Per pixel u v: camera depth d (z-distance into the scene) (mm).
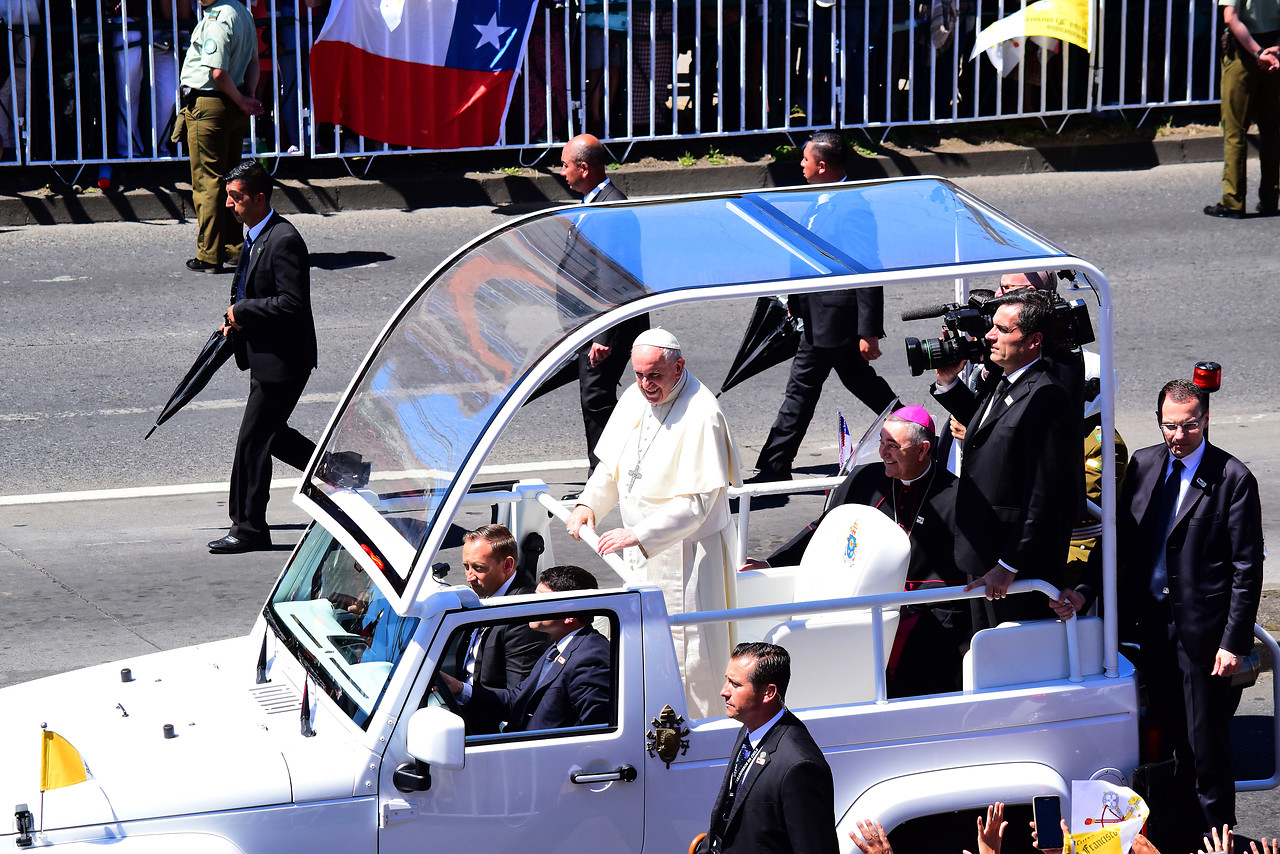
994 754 19859
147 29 58750
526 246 21578
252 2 58844
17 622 29547
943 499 22547
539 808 18062
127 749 17984
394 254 55438
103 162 59500
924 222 21594
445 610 17844
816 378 36062
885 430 22891
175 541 34406
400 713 17656
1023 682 20266
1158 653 22078
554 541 28641
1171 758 21219
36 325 48031
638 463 22703
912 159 65188
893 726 19469
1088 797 19125
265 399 33188
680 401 22609
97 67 58781
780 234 21047
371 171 62031
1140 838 18547
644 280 19141
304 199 60250
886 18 64625
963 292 26688
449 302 21328
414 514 18422
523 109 62344
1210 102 68500
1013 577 19906
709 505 22406
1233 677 22141
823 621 21328
